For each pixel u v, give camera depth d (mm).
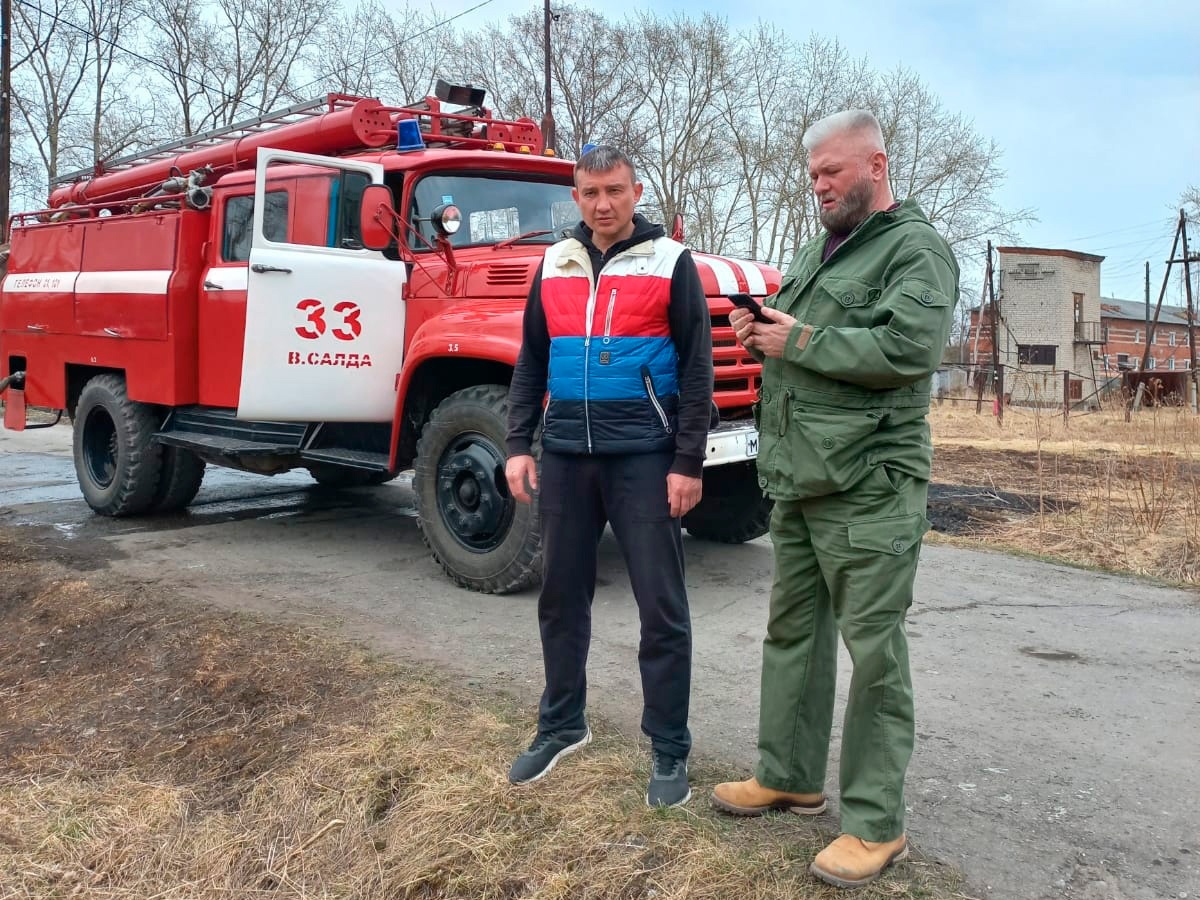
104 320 6508
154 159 7461
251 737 3225
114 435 6734
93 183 7859
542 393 2873
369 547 5801
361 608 4438
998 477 9211
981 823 2561
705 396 2604
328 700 3375
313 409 5000
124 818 2822
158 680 3750
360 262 5098
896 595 2193
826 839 2430
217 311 5789
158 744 3299
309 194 5289
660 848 2371
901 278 2162
